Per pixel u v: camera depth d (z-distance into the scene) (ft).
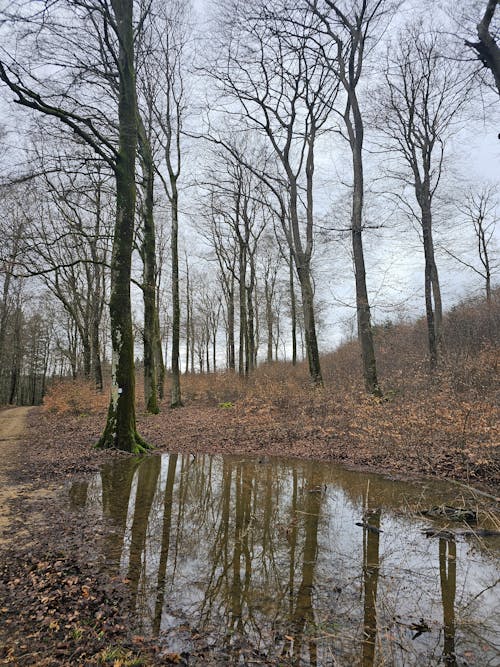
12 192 34.04
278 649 10.07
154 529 17.76
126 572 13.87
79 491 23.41
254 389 59.41
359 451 32.19
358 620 11.32
